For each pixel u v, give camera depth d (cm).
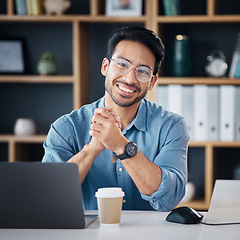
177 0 337
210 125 331
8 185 137
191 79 334
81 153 171
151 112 195
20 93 381
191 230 136
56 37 374
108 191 141
